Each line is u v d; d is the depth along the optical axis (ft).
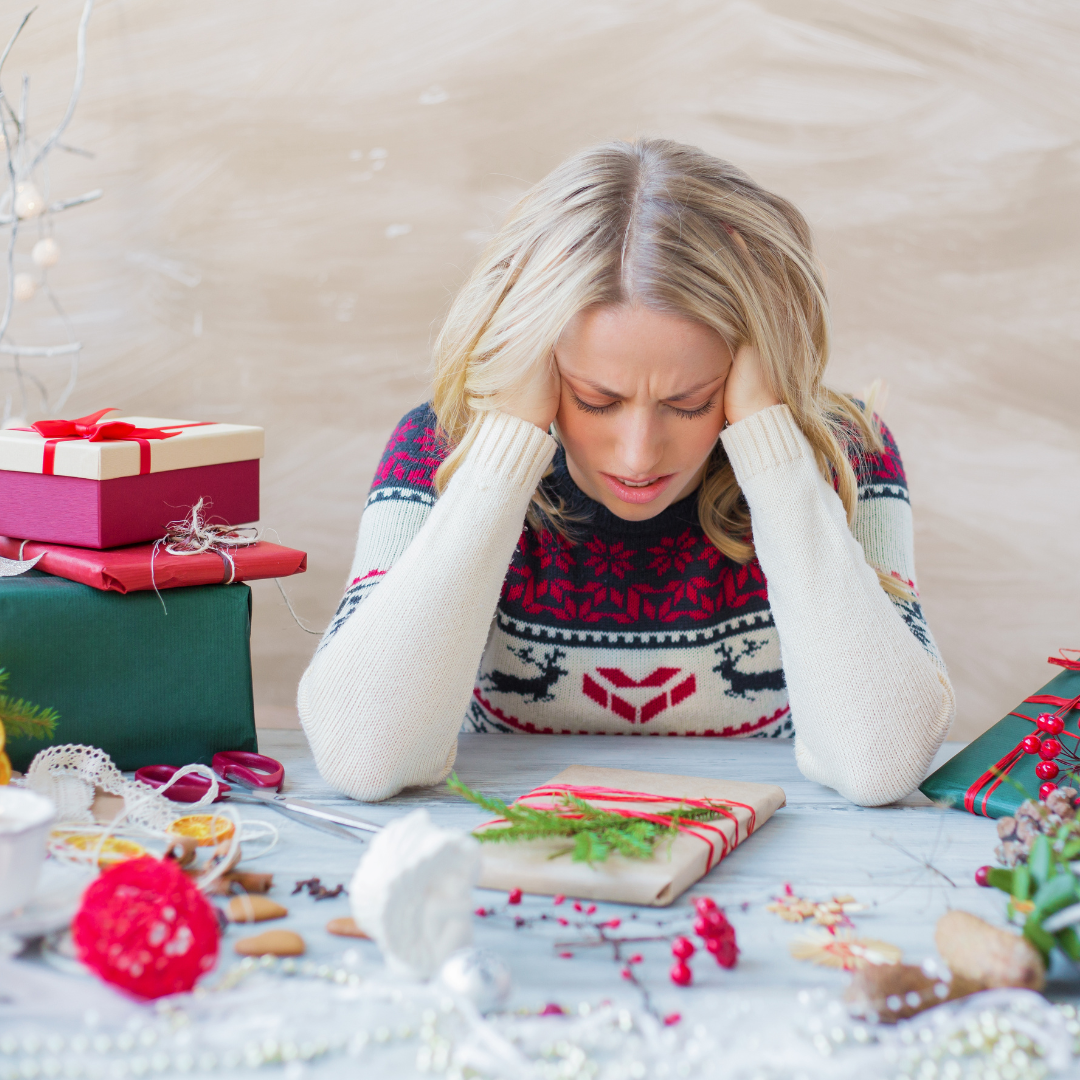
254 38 6.80
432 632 2.90
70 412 7.18
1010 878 1.95
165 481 2.90
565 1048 1.59
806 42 6.58
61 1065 1.54
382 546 3.42
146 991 1.66
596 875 2.12
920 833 2.57
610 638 3.81
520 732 3.96
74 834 2.29
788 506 3.07
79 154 6.86
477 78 6.75
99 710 2.74
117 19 6.82
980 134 6.56
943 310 6.73
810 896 2.18
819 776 2.96
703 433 3.07
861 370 6.83
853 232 6.71
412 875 1.74
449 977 1.68
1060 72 6.45
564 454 3.63
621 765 3.11
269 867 2.25
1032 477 6.82
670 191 2.87
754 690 3.90
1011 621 6.95
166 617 2.79
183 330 7.09
